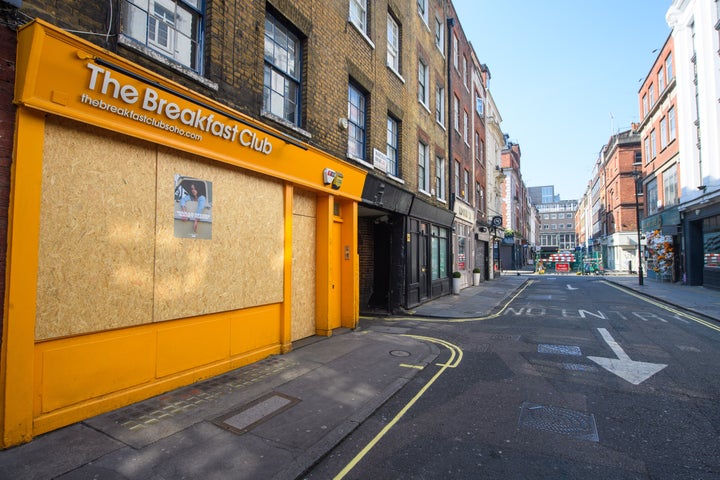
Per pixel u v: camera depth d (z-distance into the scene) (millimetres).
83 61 3598
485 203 26906
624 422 4160
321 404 4484
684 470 3236
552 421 4188
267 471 3113
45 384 3564
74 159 3762
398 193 10930
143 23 4602
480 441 3746
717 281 17922
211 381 5086
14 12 3350
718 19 17000
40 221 3502
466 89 21547
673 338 8250
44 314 3518
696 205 18891
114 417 3934
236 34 5652
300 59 7422
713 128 17266
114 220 4086
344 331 8477
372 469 3266
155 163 4523
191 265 4934
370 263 12234
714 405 4621
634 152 39125
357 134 9648
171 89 4359
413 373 5738
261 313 6180
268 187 6320
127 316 4195
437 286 15109
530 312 12117
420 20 13867
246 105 5809
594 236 57719
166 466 3125
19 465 3049
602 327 9539
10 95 3357
